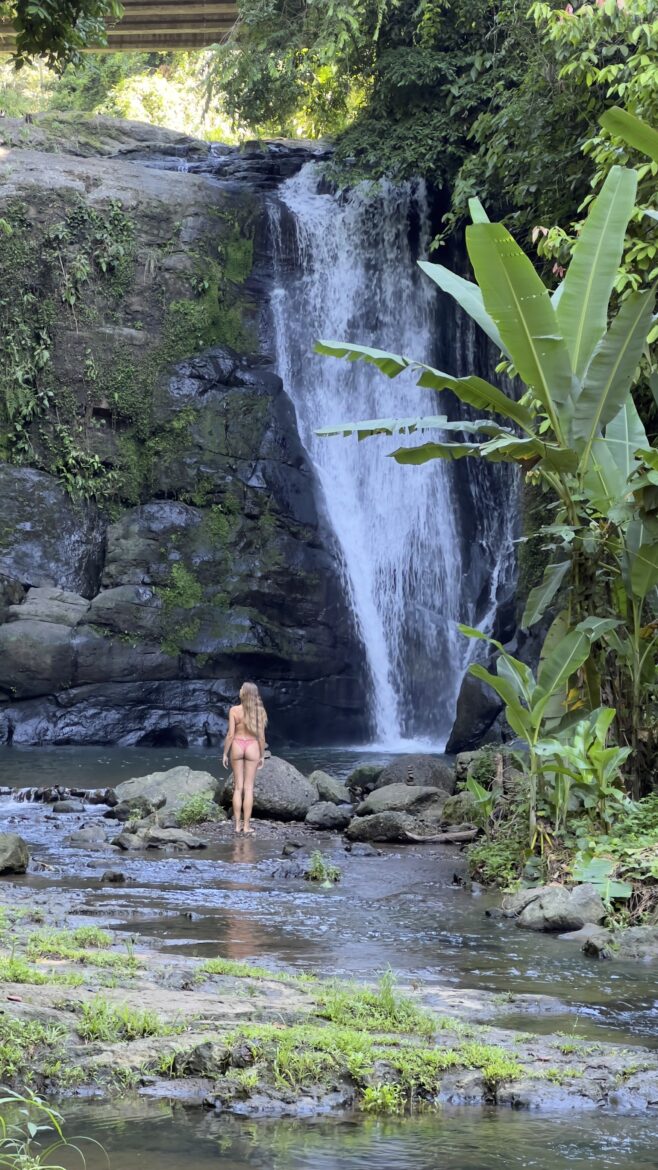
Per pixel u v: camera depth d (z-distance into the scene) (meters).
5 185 28.47
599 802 9.73
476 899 9.22
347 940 7.66
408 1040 5.12
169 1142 4.13
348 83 32.12
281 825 13.34
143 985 5.86
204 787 14.85
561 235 16.44
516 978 6.72
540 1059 5.00
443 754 23.69
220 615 27.22
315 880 9.97
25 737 25.64
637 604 10.47
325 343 10.65
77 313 28.45
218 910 8.59
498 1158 4.02
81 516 27.72
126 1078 4.69
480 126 22.47
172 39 38.28
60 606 26.34
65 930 7.22
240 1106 4.52
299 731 27.78
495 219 28.14
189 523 27.64
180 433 28.23
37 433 28.06
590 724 9.84
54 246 28.52
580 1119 4.46
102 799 15.43
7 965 5.87
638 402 15.77
